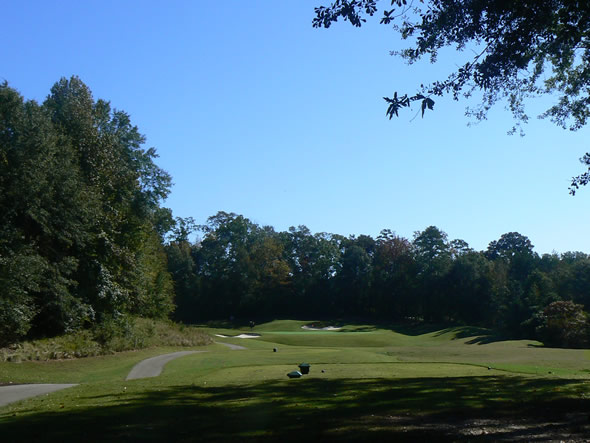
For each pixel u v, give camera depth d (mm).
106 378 20453
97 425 8453
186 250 89562
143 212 40438
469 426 7965
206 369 20812
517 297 59906
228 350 38031
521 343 45438
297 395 11633
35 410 10539
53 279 28547
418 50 12398
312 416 8883
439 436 7281
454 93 12336
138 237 40531
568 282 63531
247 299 87812
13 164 26188
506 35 11727
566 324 44062
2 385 17000
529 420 8445
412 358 28453
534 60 15117
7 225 25500
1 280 23641
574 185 14828
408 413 9109
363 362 24859
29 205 26438
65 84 35375
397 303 88062
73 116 33938
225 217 96875
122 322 34406
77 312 30547
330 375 17594
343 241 103750
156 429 8070
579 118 16578
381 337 59281
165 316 50625
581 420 8391
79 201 29719
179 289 87438
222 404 10531
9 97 26594
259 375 17953
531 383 13844
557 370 19484
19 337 26203
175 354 31594
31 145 26406
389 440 7082
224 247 92812
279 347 46062
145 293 43094
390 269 91750
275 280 90750
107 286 34250
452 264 81250
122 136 39156
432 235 87125
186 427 8195
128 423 8586
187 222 97125
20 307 24688
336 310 93312
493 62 12008
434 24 11836
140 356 29906
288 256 97625
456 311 80938
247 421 8578
